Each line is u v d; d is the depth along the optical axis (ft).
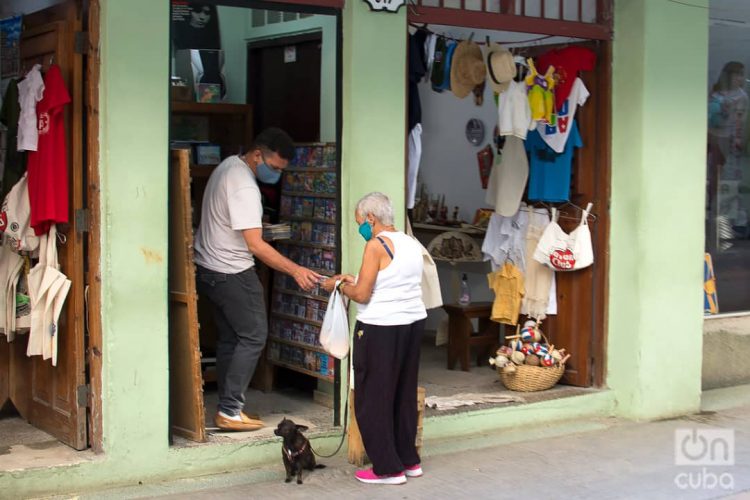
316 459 19.24
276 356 22.45
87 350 17.63
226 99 24.66
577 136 22.99
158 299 17.46
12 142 18.42
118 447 17.29
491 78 21.59
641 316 22.63
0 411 20.67
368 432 17.79
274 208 22.71
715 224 26.66
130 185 17.07
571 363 23.79
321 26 21.94
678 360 23.36
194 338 18.01
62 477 16.81
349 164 19.39
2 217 17.76
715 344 26.07
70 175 17.47
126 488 17.31
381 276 17.34
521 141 23.70
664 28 22.49
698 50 23.15
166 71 17.25
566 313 23.80
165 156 17.35
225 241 18.88
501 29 21.26
